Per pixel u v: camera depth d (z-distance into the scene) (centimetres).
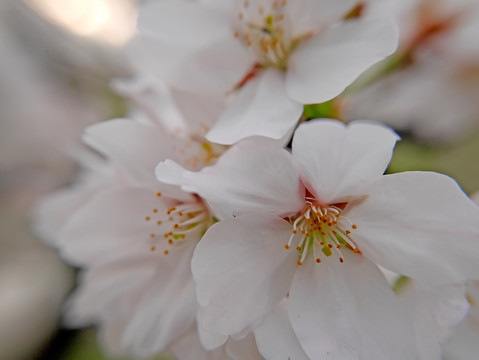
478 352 6
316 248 5
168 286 6
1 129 16
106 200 6
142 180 6
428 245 5
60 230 8
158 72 6
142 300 6
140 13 6
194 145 6
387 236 5
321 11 6
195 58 6
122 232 6
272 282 5
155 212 6
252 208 5
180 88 6
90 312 9
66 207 8
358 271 5
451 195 5
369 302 5
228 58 6
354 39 6
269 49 6
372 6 7
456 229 5
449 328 5
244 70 6
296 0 6
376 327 5
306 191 5
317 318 5
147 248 6
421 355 5
